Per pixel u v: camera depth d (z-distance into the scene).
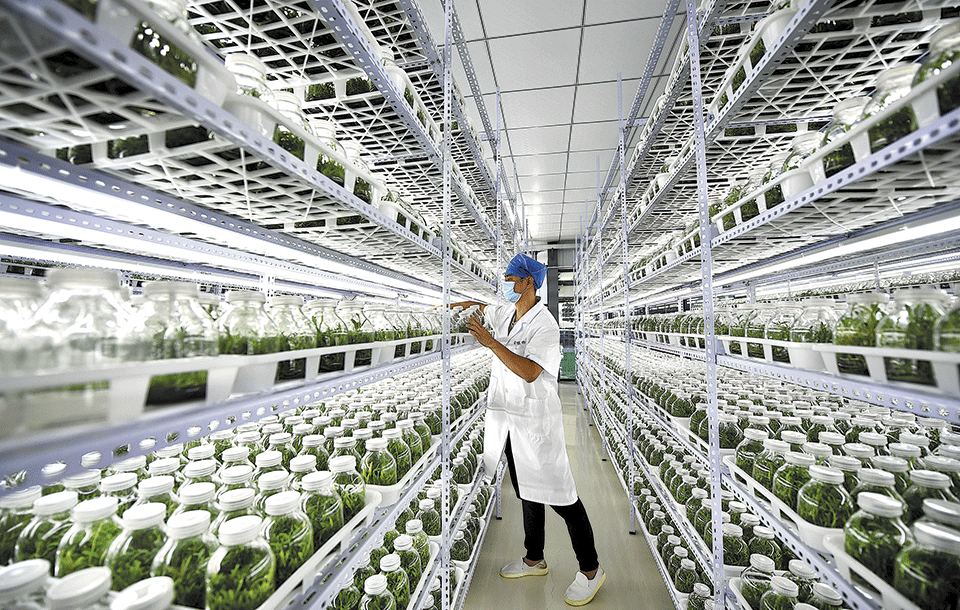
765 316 1.16
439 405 1.75
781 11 1.05
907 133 0.68
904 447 1.00
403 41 1.34
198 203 0.84
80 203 0.68
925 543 0.66
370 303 1.18
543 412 1.98
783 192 1.01
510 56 3.12
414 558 1.25
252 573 0.59
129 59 0.39
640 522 2.43
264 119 0.65
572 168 5.22
